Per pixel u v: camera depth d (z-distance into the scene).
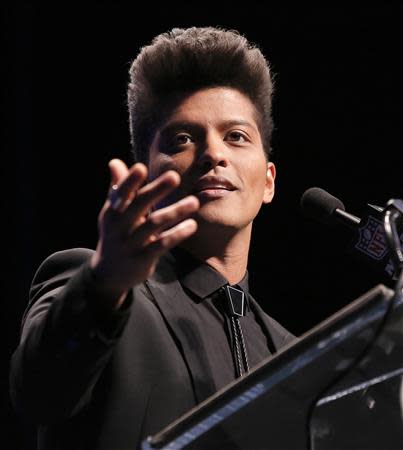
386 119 13.05
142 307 4.80
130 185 3.10
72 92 13.15
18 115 12.98
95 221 13.13
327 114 13.22
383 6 12.99
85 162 13.16
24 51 12.97
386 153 13.02
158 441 2.90
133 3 13.12
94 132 13.18
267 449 3.15
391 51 13.03
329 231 12.98
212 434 2.98
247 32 13.17
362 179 13.07
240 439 3.06
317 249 13.02
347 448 3.26
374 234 4.86
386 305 2.75
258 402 2.93
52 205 13.09
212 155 5.16
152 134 5.50
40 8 13.02
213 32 5.79
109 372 4.44
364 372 3.06
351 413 3.21
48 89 13.10
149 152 5.55
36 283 4.86
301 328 12.98
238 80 5.52
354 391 3.18
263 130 5.74
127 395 4.39
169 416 4.40
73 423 4.43
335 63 13.18
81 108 13.17
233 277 5.40
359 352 2.92
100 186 13.16
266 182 6.07
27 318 4.22
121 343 4.54
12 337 12.95
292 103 13.28
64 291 3.53
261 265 13.18
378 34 13.08
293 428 3.12
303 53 13.23
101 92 13.17
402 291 3.05
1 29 12.91
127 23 13.12
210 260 5.34
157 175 5.31
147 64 5.64
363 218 4.95
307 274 13.04
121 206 3.14
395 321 2.89
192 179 5.19
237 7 13.12
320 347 2.79
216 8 13.12
